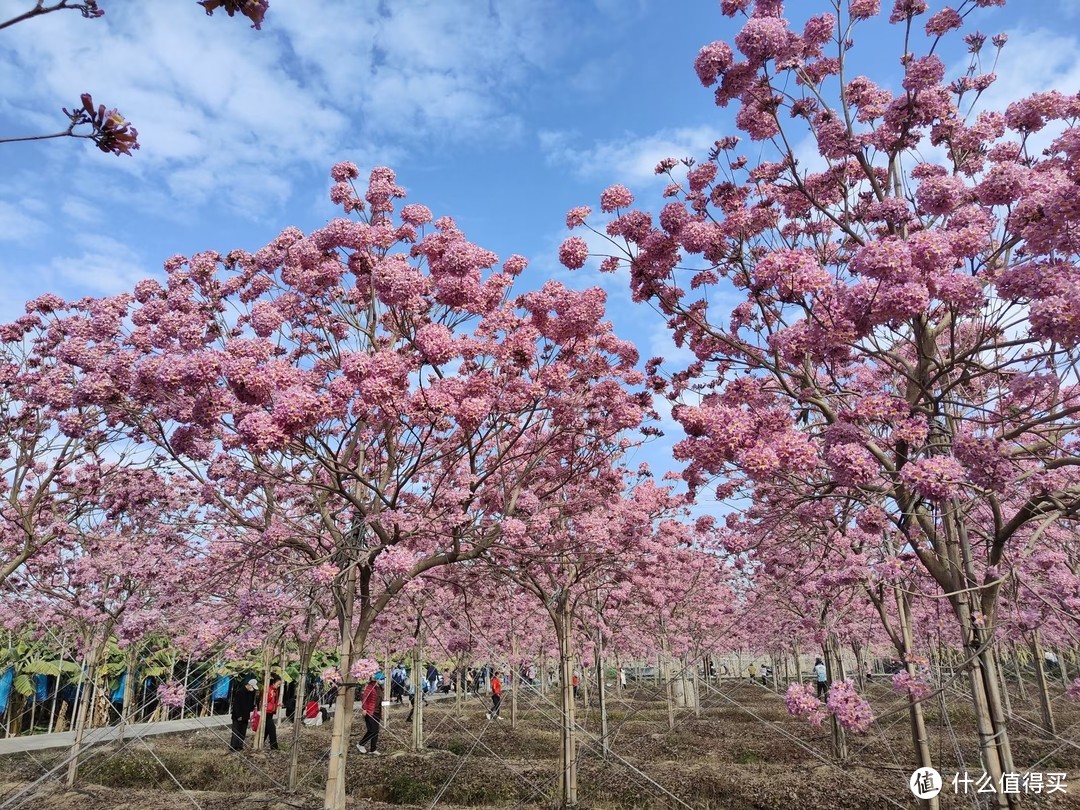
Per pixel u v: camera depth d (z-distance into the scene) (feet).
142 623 29.25
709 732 51.96
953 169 20.45
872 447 16.78
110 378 19.90
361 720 66.85
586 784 34.63
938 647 44.93
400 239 25.85
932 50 18.65
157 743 51.60
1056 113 17.26
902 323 15.46
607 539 28.84
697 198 20.58
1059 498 15.99
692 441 16.78
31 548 30.83
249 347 18.58
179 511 32.14
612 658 66.64
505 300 25.93
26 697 58.18
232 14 7.73
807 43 20.83
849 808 29.12
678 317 21.85
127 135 8.59
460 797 34.32
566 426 25.86
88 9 8.03
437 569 29.84
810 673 102.17
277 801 31.99
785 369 18.26
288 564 25.23
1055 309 12.67
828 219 23.59
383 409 19.42
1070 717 51.42
